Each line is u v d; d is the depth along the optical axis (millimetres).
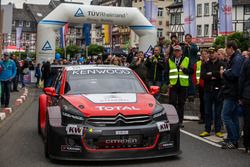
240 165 8625
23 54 95500
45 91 10172
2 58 20641
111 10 30109
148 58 17438
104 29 41812
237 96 10141
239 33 53000
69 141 8586
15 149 10430
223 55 11805
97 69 10688
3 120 16047
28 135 12562
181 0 86688
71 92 9812
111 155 8461
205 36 81938
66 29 47812
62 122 8742
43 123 11953
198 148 10305
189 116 16000
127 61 21984
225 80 10227
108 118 8547
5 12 19375
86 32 45156
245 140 9805
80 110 8680
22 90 32875
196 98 17062
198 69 14945
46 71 28453
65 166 8555
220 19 25172
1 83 19688
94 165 8594
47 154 9234
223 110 10305
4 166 8680
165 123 8797
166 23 101000
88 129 8438
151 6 32281
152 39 30828
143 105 8945
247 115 9719
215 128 11906
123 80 10289
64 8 29797
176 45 13523
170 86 13555
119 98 9227
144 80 15797
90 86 9977
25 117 17031
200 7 83312
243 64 9711
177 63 13523
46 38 30109
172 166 8500
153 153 8641
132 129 8500
